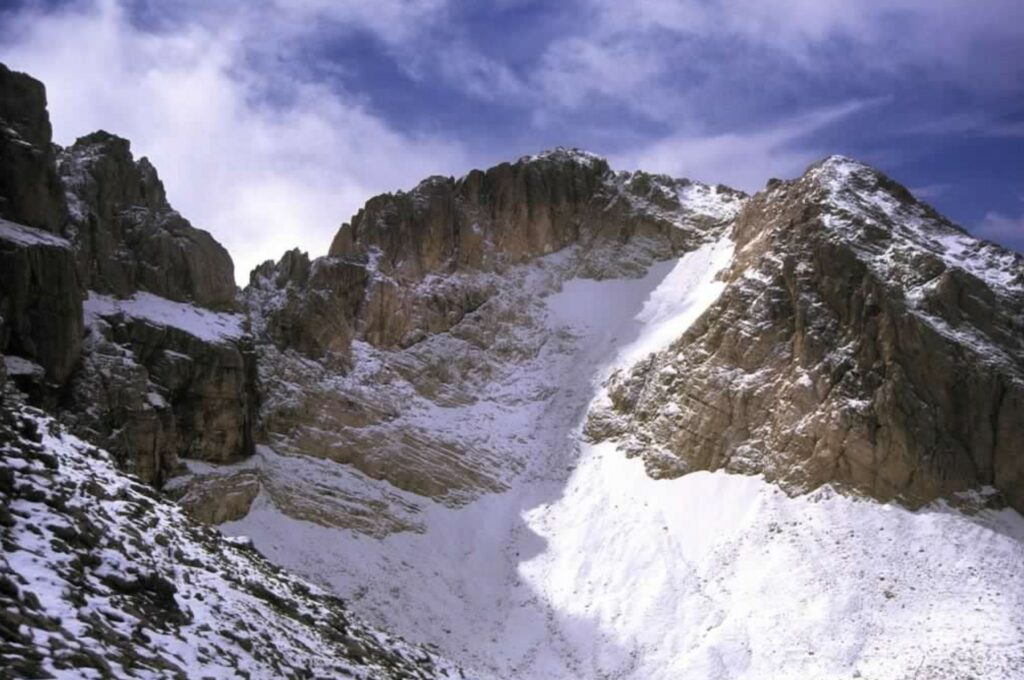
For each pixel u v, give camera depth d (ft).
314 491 287.69
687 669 246.06
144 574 84.43
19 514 81.66
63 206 237.25
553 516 310.04
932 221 353.31
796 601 260.62
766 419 311.47
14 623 67.10
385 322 360.07
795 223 342.44
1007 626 241.96
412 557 284.00
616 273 420.77
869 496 288.51
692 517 296.92
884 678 230.27
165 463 248.93
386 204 400.47
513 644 261.03
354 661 108.88
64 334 217.77
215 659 81.10
